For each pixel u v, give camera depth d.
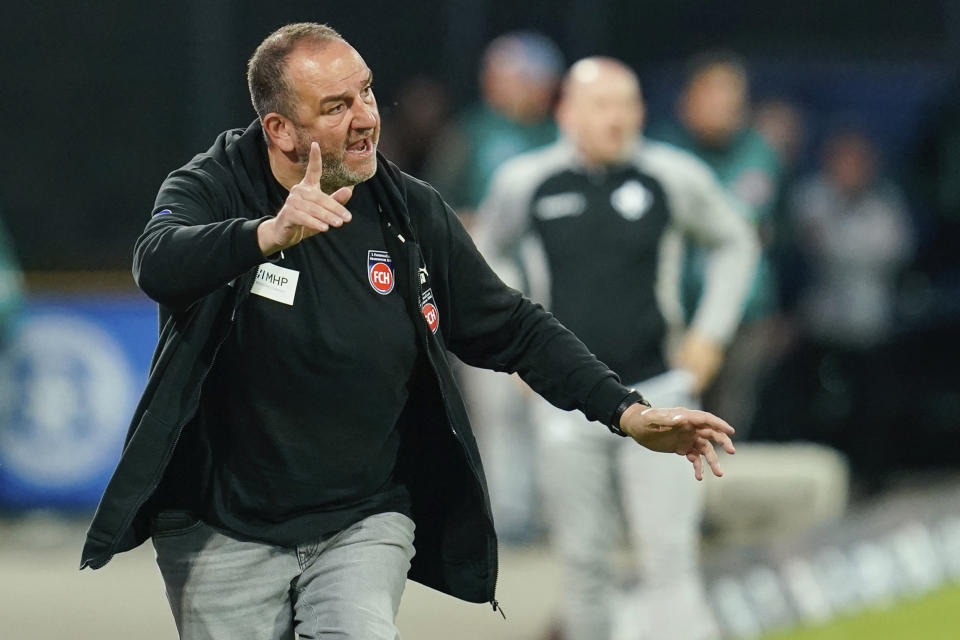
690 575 20.88
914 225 40.75
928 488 38.84
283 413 12.62
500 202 21.86
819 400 37.94
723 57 43.62
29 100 39.62
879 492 38.44
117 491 12.22
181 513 12.97
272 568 13.03
